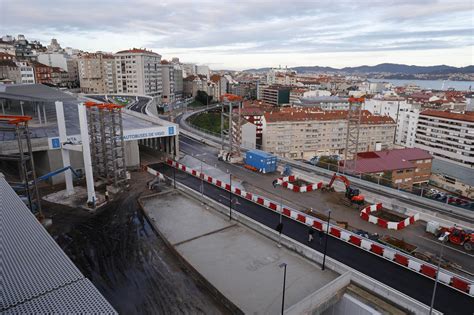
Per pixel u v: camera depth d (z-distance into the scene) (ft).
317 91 622.54
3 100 237.25
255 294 79.46
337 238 111.34
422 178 252.01
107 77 506.07
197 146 245.04
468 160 385.50
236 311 73.61
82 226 114.21
